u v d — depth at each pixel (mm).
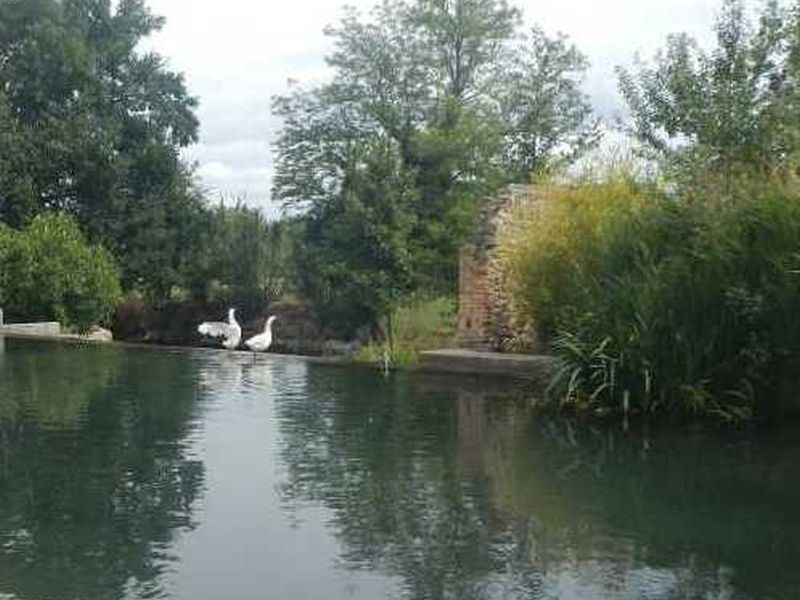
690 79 15883
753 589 4609
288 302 36688
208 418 9445
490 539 5383
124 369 13969
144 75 38062
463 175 32875
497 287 15109
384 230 29547
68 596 4445
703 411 9602
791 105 13133
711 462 7652
